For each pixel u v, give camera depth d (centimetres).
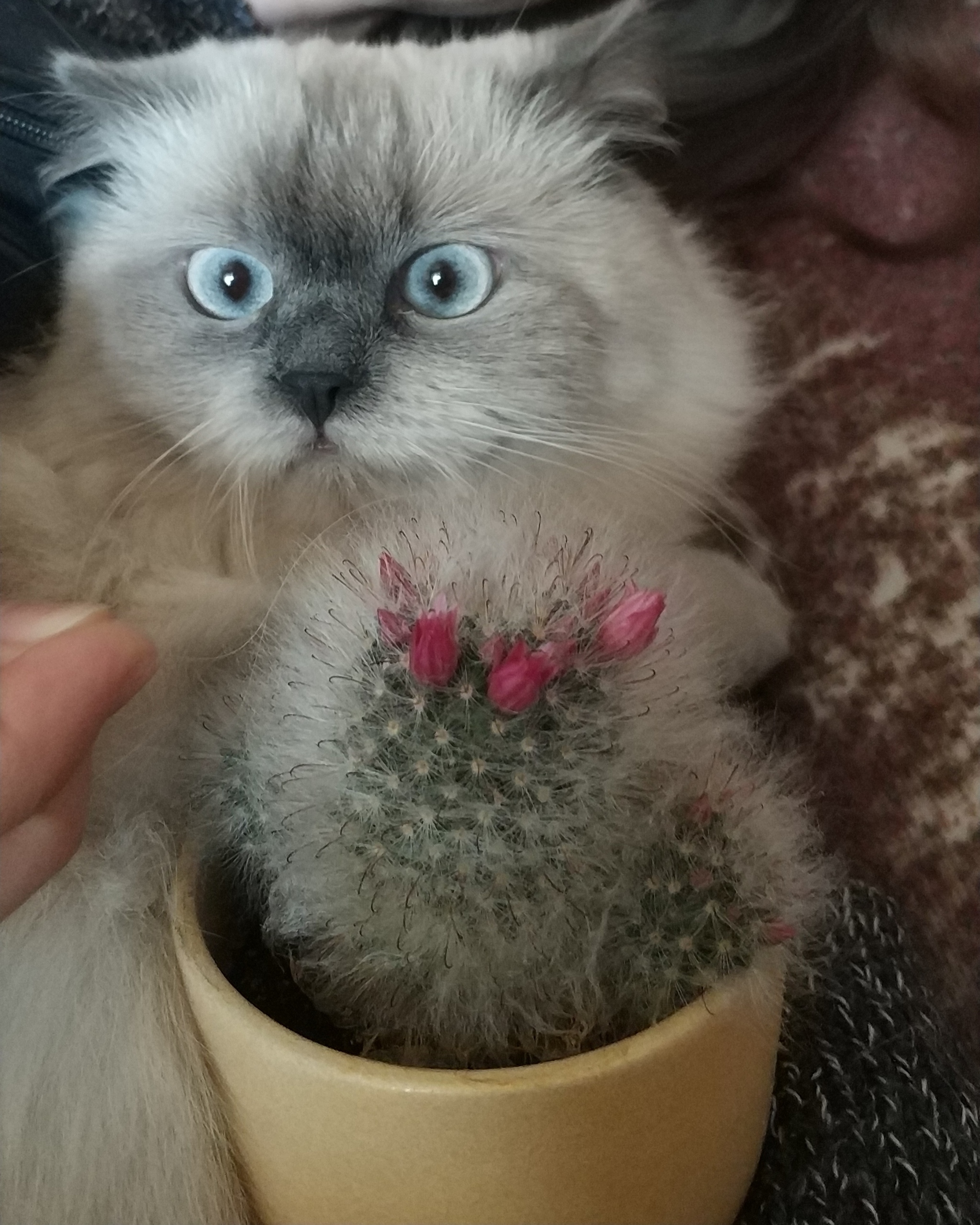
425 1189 13
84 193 21
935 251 26
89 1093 16
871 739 25
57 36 25
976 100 25
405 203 19
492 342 19
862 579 25
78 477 19
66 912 17
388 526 17
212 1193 16
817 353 27
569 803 12
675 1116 13
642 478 21
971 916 24
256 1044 13
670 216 24
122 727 17
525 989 13
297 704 14
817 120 27
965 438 25
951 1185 18
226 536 20
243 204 19
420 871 13
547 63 21
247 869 15
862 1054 19
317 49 22
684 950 13
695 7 27
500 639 13
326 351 18
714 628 19
